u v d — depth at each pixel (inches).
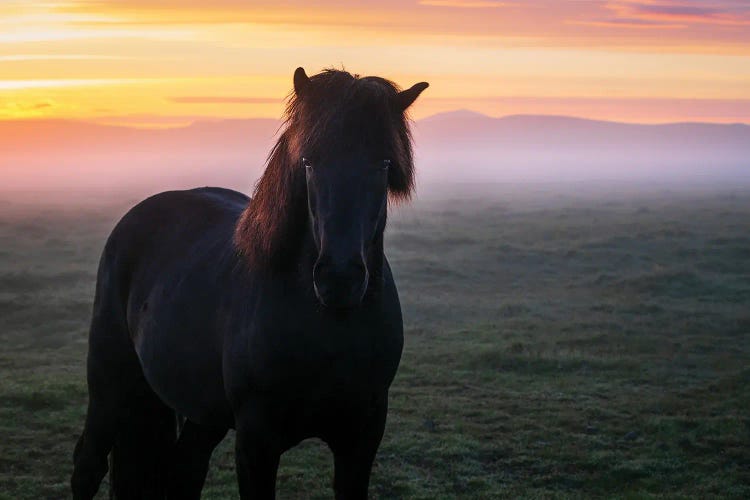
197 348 143.3
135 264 173.2
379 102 116.9
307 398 125.0
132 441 172.7
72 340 530.0
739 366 431.5
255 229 130.0
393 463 279.4
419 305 655.8
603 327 553.0
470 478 263.1
